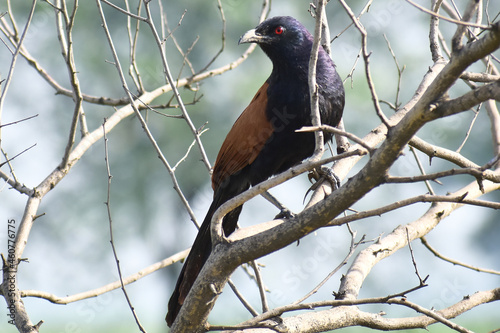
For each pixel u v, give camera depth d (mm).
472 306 5258
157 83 19266
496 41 2809
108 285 5914
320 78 6230
